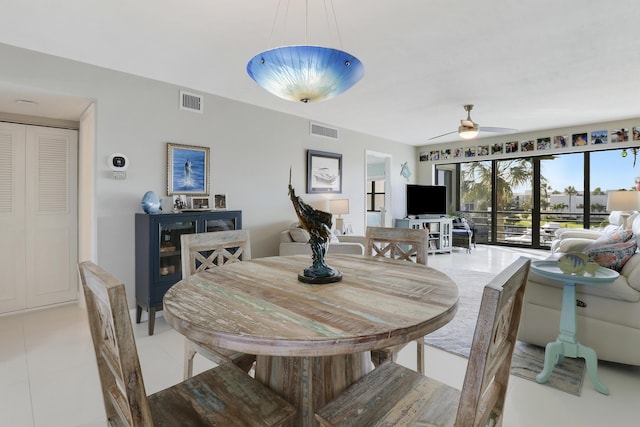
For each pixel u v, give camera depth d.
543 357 2.41
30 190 3.47
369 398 1.11
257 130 4.38
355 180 5.98
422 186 7.12
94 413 1.84
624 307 2.15
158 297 3.04
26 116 3.45
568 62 3.06
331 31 2.47
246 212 4.27
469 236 6.87
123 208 3.22
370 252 2.40
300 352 0.90
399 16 2.27
